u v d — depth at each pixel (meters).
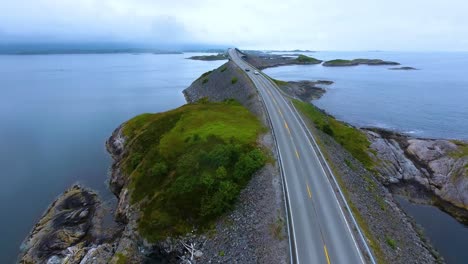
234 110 70.69
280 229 33.00
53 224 46.25
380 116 103.44
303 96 125.94
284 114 66.44
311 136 55.22
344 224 33.59
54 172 64.62
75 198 53.09
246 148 48.97
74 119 107.88
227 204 39.06
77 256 39.06
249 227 35.34
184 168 46.44
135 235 39.72
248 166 43.59
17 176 63.12
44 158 72.19
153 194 44.78
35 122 104.56
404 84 168.75
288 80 170.38
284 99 77.69
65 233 43.62
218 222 38.44
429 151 61.78
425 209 49.84
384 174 56.78
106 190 56.38
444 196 51.78
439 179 54.59
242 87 90.69
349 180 44.66
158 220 39.75
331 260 28.78
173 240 37.84
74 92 163.75
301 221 33.91
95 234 43.81
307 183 41.03
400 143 68.00
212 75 132.50
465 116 103.12
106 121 104.88
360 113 106.94
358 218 34.75
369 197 43.72
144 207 43.22
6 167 67.62
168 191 43.53
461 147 60.97
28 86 185.62
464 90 151.00
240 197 40.25
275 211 35.78
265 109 68.44
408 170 57.88
